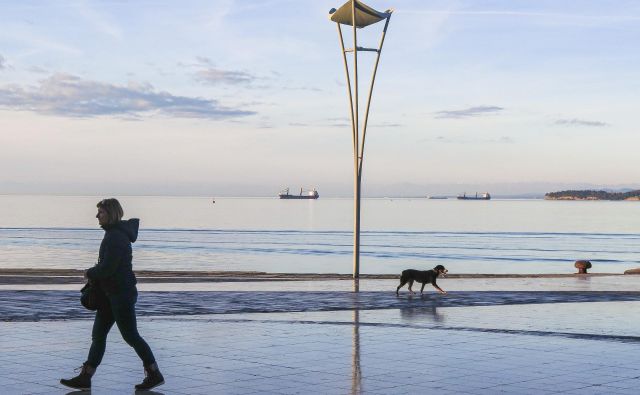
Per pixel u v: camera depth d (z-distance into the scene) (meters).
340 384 8.17
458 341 11.31
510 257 66.38
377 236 104.31
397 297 18.42
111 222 7.79
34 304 16.05
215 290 19.86
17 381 8.22
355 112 24.70
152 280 23.84
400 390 7.89
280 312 15.19
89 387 7.84
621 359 9.82
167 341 11.16
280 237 97.75
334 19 24.31
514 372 8.91
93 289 7.79
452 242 90.50
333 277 26.55
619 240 99.69
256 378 8.47
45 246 74.75
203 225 140.25
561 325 13.30
